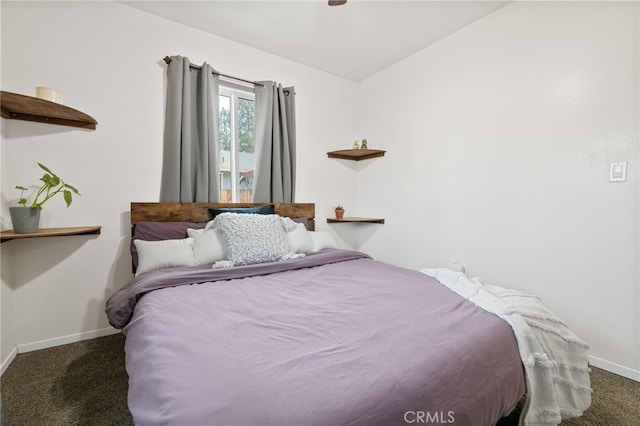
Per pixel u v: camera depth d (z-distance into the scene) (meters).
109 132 2.06
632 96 1.58
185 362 0.77
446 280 1.57
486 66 2.23
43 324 1.88
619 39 1.62
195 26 2.34
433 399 0.68
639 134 1.56
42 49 1.83
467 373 0.78
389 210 3.10
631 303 1.61
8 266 1.74
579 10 1.76
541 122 1.94
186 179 2.24
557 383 1.04
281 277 1.68
